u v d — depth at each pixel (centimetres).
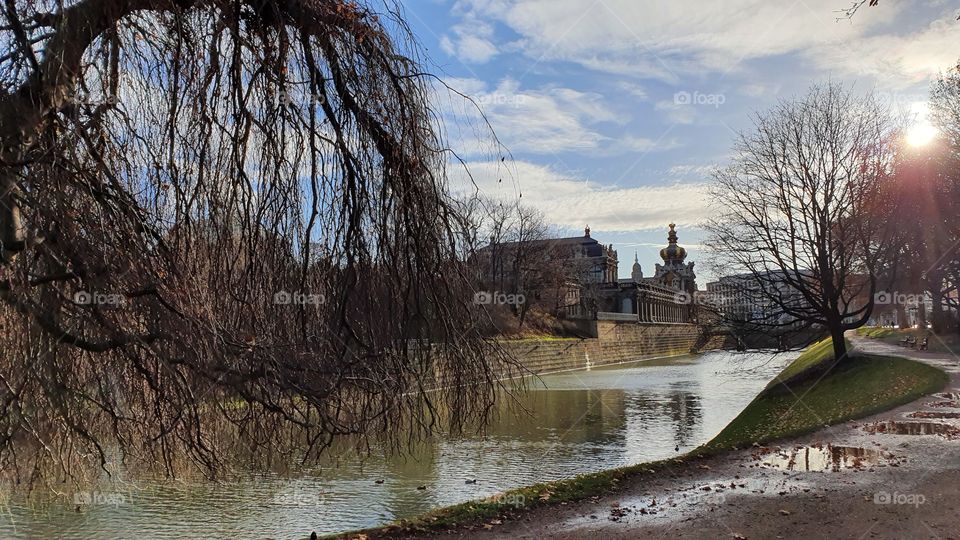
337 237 695
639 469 1419
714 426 3177
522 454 2444
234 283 657
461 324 738
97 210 613
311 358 658
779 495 1188
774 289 3441
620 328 9362
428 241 725
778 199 3356
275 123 677
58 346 629
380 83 713
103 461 659
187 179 651
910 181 3281
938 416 1961
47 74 594
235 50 644
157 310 621
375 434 677
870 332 8088
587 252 12681
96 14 621
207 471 689
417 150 725
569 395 4662
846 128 3234
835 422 1964
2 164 562
